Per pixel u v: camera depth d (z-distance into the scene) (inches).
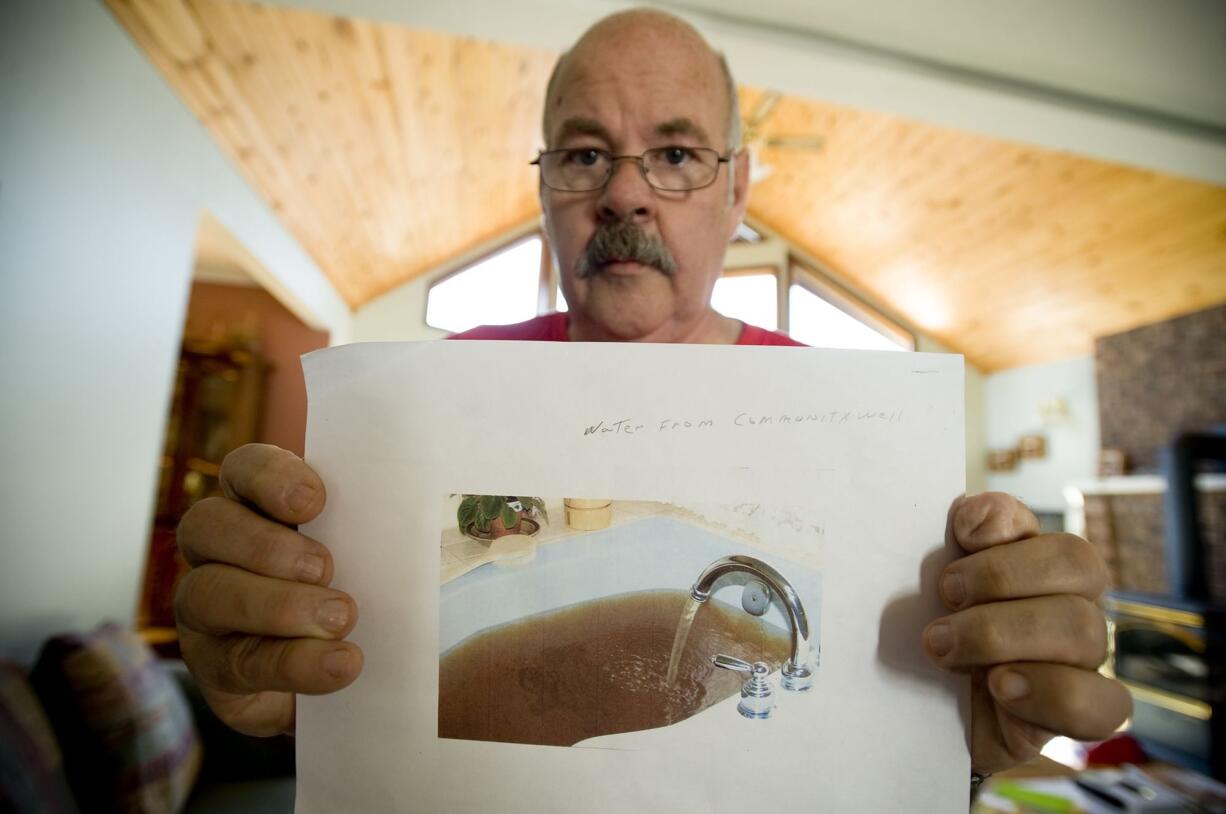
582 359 13.0
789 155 145.4
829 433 12.6
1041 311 147.3
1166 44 70.0
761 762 12.3
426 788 12.6
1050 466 159.0
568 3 60.1
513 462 12.9
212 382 129.1
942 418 12.5
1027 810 37.8
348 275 155.0
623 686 12.6
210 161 90.4
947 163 124.2
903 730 12.0
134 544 74.9
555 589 12.7
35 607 60.5
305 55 84.1
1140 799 39.0
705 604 12.6
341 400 13.1
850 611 12.3
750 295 99.4
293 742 15.4
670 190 22.0
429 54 95.0
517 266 177.0
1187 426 124.7
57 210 60.8
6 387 56.1
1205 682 89.4
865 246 158.7
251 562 11.9
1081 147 83.7
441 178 133.3
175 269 82.2
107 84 67.2
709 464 12.7
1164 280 122.4
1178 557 107.3
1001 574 11.0
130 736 47.4
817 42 68.9
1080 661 10.6
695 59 22.8
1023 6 65.8
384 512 12.8
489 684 12.6
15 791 34.4
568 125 22.7
